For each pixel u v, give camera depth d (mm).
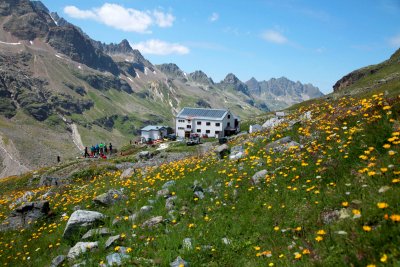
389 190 7645
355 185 8992
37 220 17266
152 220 11875
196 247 9125
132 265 8938
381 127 11242
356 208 7996
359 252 6410
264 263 7633
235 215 10906
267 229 9281
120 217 13359
